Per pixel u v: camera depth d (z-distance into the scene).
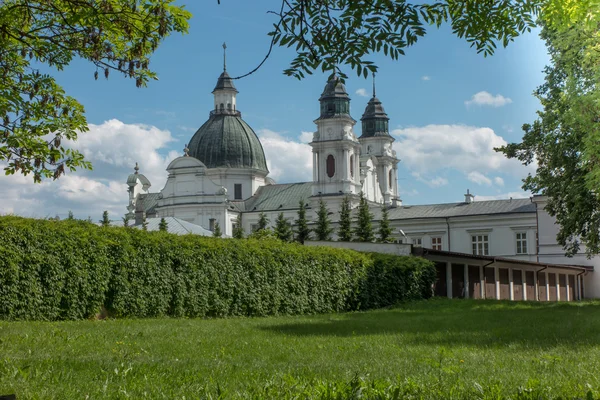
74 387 8.09
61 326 18.83
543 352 12.32
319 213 85.69
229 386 8.27
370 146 127.00
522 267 54.72
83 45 12.99
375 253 39.00
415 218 84.25
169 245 26.81
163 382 8.62
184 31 12.82
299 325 20.95
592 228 35.38
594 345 13.41
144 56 13.25
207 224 107.94
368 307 36.41
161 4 12.34
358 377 8.39
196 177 108.94
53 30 13.27
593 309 29.73
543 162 37.91
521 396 7.56
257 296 30.03
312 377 9.00
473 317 24.31
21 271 21.89
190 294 27.30
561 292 62.12
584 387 8.16
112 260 24.73
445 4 9.48
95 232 24.34
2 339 13.61
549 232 63.62
